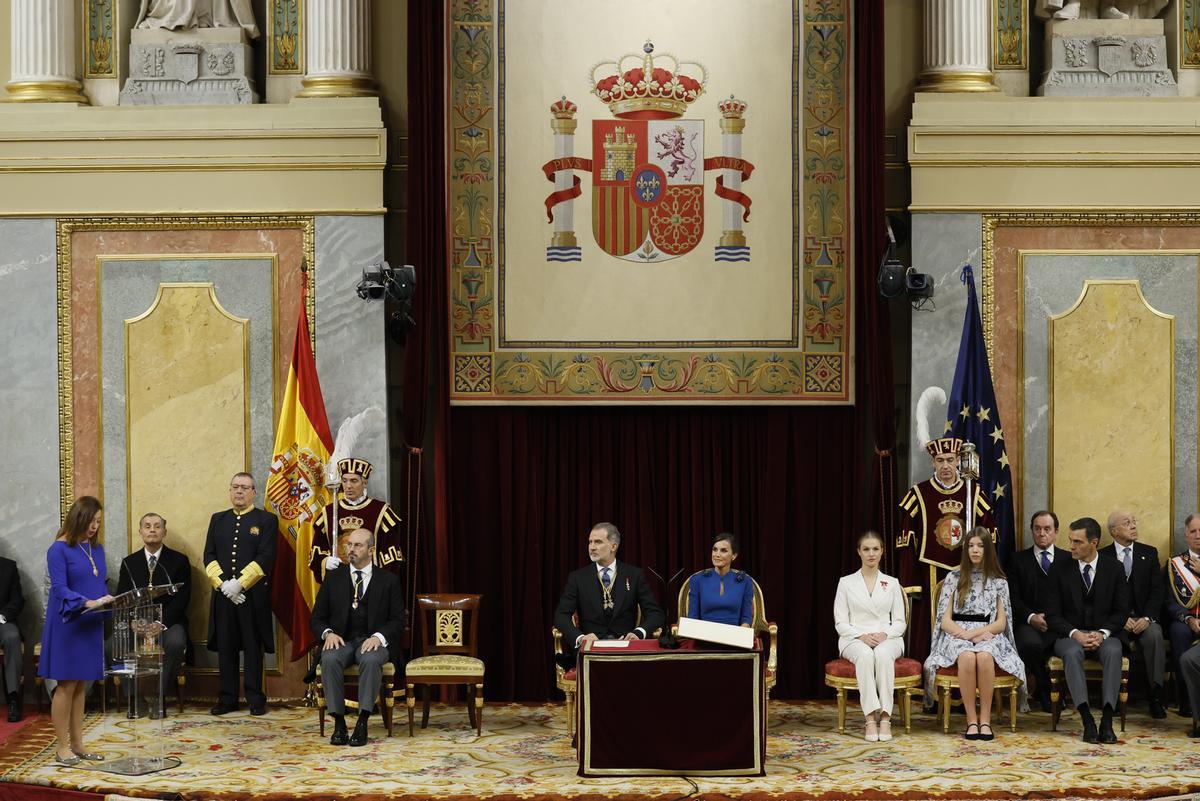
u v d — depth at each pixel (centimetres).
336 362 959
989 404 926
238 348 963
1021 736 837
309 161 958
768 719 894
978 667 832
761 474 977
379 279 914
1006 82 995
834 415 976
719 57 979
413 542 936
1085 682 830
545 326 976
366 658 823
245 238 966
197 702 952
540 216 977
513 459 974
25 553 960
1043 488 957
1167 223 959
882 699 826
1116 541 907
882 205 938
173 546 960
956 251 957
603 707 747
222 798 706
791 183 976
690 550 974
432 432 973
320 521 914
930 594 915
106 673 884
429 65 942
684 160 978
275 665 955
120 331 964
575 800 702
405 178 990
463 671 845
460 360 973
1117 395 958
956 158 955
